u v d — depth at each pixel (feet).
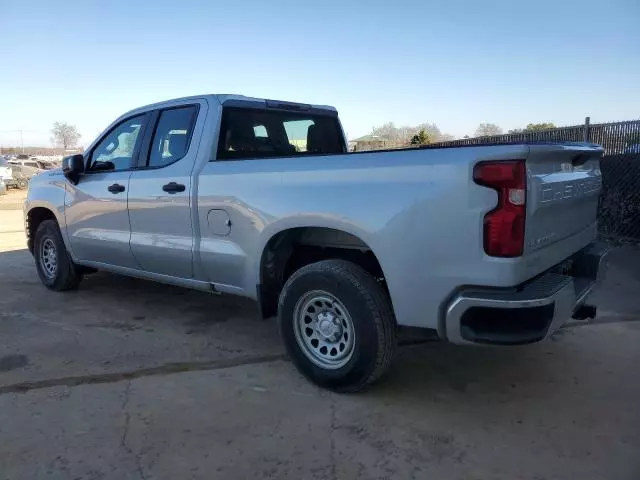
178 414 11.54
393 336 11.76
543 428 10.95
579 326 16.61
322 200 11.98
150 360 14.47
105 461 9.86
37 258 21.91
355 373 11.90
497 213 9.92
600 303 18.66
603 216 30.76
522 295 10.05
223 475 9.46
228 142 15.47
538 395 12.34
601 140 30.78
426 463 9.81
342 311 12.04
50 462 9.82
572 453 10.08
